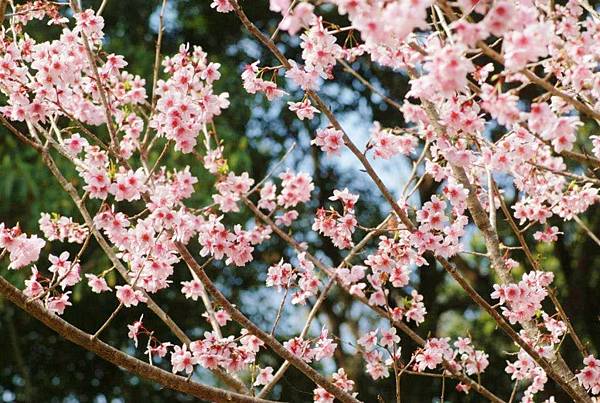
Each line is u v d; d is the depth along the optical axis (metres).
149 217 3.48
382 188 3.49
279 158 9.91
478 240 10.23
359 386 9.63
